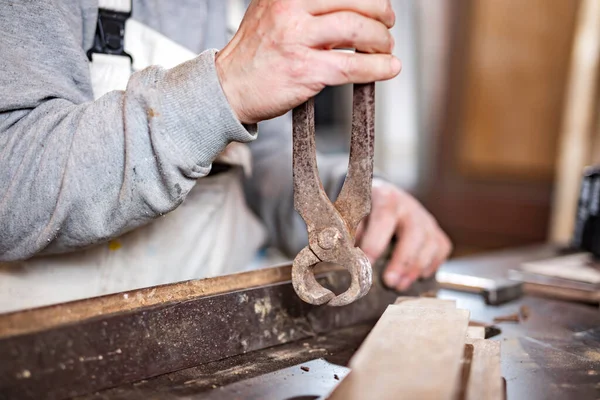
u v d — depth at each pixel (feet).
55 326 1.63
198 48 2.80
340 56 1.71
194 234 2.95
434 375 1.47
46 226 2.02
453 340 1.67
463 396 1.54
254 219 3.65
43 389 1.60
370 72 1.72
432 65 8.96
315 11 1.69
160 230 2.83
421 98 9.10
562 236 7.15
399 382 1.45
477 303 2.88
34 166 1.96
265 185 3.73
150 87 1.89
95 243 2.15
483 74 8.91
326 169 3.34
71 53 2.23
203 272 3.00
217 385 1.79
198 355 1.93
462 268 3.73
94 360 1.70
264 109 1.84
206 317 1.95
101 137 1.92
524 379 1.91
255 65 1.77
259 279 2.19
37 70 2.12
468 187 9.29
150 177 1.94
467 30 8.80
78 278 2.63
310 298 1.79
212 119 1.85
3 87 1.99
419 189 9.47
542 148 8.58
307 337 2.26
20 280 2.52
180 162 1.90
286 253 3.90
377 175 3.28
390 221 2.81
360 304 2.51
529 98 8.61
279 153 3.73
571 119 7.16
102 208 2.00
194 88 1.84
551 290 3.08
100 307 1.77
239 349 2.05
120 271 2.74
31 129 2.00
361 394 1.42
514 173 8.94
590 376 1.94
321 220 1.79
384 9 1.75
